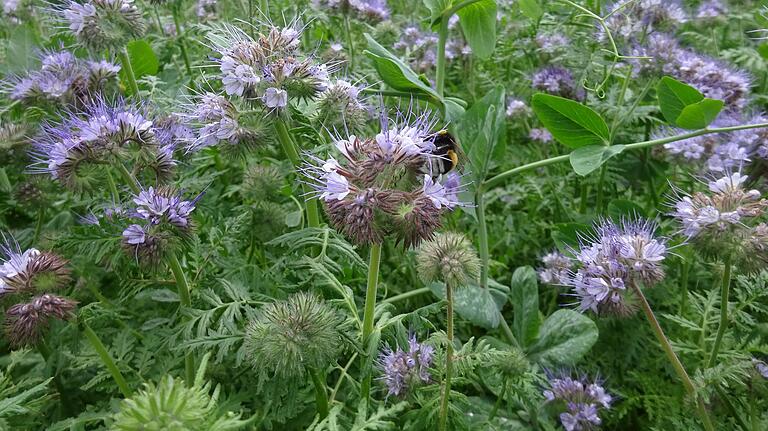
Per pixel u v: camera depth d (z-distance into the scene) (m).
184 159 0.22
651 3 0.30
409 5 0.45
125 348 0.19
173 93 0.29
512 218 0.30
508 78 0.38
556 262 0.26
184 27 0.36
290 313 0.15
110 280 0.23
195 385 0.10
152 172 0.19
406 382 0.17
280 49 0.19
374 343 0.16
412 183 0.15
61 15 0.27
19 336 0.15
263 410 0.17
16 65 0.28
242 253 0.25
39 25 0.36
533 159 0.33
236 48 0.19
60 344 0.19
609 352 0.24
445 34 0.26
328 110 0.20
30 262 0.16
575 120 0.23
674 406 0.21
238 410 0.17
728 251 0.17
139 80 0.25
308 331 0.15
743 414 0.20
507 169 0.33
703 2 0.37
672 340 0.23
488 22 0.27
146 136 0.18
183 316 0.18
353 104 0.20
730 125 0.25
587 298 0.19
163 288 0.19
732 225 0.17
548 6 0.35
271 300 0.18
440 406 0.17
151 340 0.19
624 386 0.24
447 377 0.16
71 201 0.26
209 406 0.10
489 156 0.24
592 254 0.18
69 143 0.17
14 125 0.23
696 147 0.25
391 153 0.14
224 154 0.20
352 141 0.15
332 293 0.19
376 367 0.18
